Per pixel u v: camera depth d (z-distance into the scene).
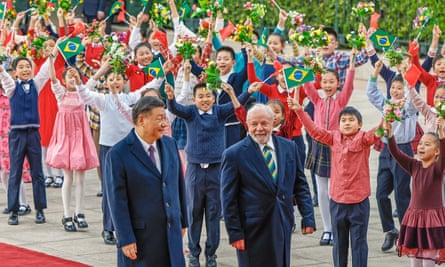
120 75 12.32
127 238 8.89
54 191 15.55
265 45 13.10
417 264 10.88
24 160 13.94
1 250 12.08
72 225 13.09
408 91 12.23
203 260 11.91
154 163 9.08
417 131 12.66
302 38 11.48
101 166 12.45
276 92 12.71
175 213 9.09
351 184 10.84
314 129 11.00
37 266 11.38
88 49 15.37
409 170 10.85
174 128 13.78
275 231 9.50
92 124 15.06
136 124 9.03
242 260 9.63
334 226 11.02
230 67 13.37
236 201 9.54
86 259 11.74
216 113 11.65
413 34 20.86
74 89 13.34
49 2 15.24
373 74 12.71
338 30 22.14
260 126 9.46
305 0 22.59
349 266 11.59
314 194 14.51
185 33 14.91
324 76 12.67
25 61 13.53
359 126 10.93
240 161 9.51
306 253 12.08
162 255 9.03
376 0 21.48
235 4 23.33
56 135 13.34
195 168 11.60
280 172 9.55
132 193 8.99
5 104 14.35
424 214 10.71
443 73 13.42
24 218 13.84
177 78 13.80
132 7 20.45
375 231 13.10
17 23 16.39
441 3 20.45
